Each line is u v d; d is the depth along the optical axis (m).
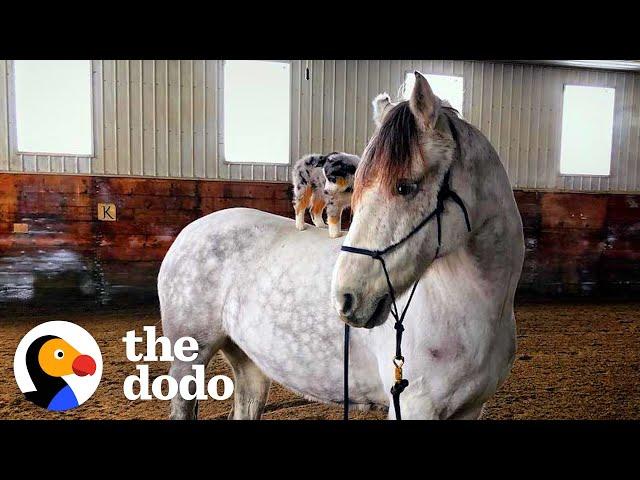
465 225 1.19
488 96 7.11
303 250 1.67
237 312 1.72
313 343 1.53
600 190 7.64
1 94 5.53
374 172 1.13
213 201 6.23
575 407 2.75
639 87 7.55
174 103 6.11
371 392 1.49
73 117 5.82
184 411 1.80
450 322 1.29
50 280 5.74
